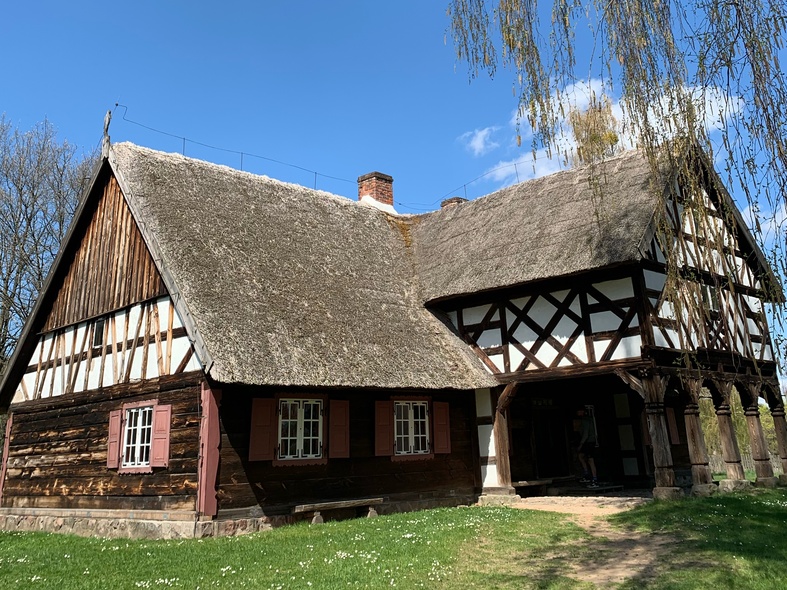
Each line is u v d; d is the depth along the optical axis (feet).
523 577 22.36
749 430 48.60
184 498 33.76
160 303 38.19
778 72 18.45
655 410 38.17
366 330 42.24
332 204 56.54
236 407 35.14
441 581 21.89
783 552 24.30
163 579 22.72
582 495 48.14
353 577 22.20
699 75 19.75
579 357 41.96
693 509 33.35
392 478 42.14
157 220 38.78
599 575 22.41
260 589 20.93
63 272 48.19
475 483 47.09
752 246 46.24
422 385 40.65
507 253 46.62
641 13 21.49
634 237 38.81
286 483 36.45
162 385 36.63
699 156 22.97
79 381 43.73
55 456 43.96
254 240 43.65
